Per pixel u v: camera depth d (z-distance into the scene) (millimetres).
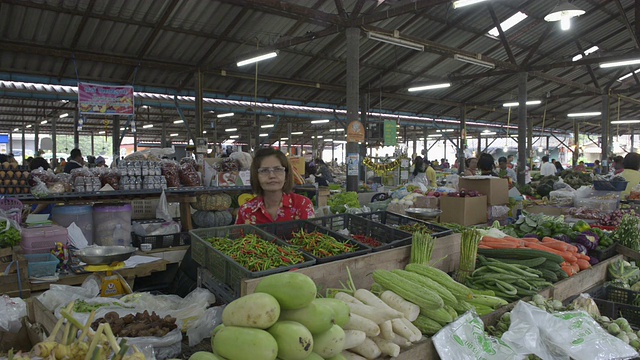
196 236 2107
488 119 22500
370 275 1961
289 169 2559
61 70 9719
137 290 3262
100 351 1028
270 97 14008
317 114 16000
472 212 4484
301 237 2238
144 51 9555
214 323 1615
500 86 16750
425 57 12820
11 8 7434
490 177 4766
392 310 1463
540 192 6809
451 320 1648
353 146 8617
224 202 4320
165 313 1706
